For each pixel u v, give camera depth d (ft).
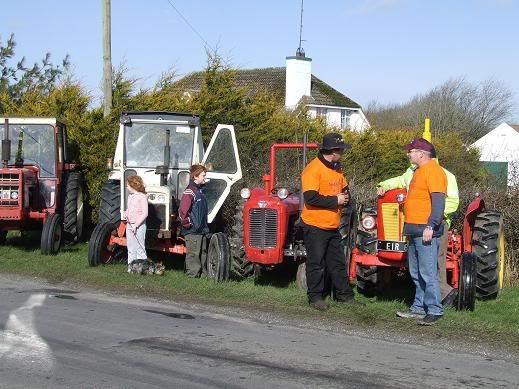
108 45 47.39
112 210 35.24
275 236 28.71
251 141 55.26
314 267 25.79
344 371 18.67
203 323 23.81
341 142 25.43
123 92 50.70
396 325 23.56
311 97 110.42
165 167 33.91
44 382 17.37
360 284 28.55
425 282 23.73
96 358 19.44
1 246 41.32
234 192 42.60
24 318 24.00
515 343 21.65
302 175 25.96
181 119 36.81
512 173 39.47
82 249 40.55
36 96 52.95
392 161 70.13
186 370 18.48
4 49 58.80
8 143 39.32
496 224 27.61
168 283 30.19
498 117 163.53
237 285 30.07
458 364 19.57
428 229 23.22
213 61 54.80
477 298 28.14
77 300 27.37
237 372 18.38
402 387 17.48
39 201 40.57
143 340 21.42
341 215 28.14
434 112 155.12
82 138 46.47
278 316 24.85
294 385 17.42
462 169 71.26
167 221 32.89
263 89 64.18
